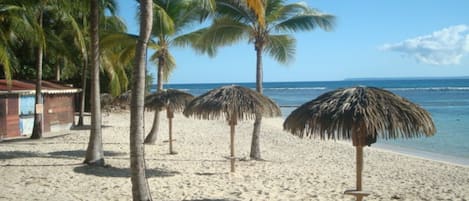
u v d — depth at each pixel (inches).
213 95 433.4
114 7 641.6
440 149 840.9
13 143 660.1
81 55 939.3
